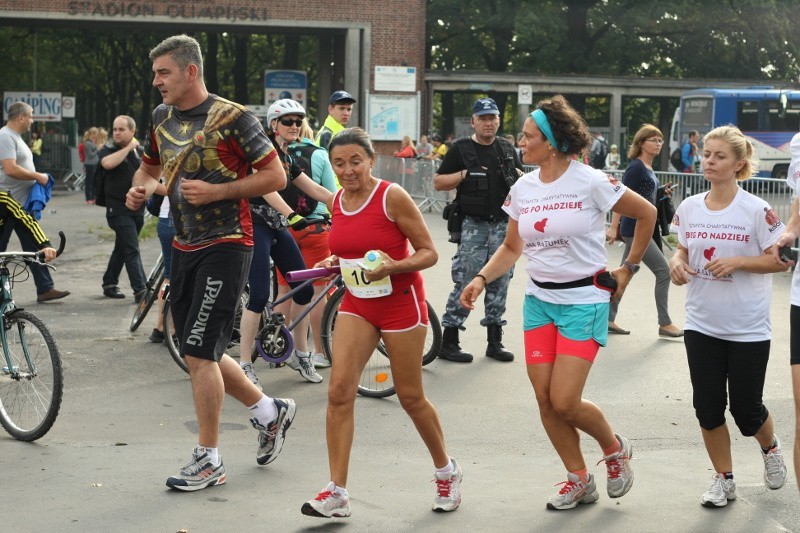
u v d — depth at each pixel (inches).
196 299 236.7
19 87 2256.4
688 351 233.0
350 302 223.1
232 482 245.1
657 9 2064.5
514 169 394.6
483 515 225.0
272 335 345.1
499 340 399.5
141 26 1630.2
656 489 245.0
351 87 1644.9
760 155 1710.1
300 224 334.3
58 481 243.9
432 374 373.1
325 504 214.7
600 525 218.8
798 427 211.5
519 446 284.8
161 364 380.2
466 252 390.6
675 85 1892.2
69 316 477.7
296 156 371.2
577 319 219.9
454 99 2449.6
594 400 339.3
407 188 1251.8
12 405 284.0
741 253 225.9
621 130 1936.5
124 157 508.1
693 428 306.5
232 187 233.0
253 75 2400.3
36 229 307.4
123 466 257.1
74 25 1631.4
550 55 2028.8
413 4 1646.2
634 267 224.7
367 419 310.8
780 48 2122.3
